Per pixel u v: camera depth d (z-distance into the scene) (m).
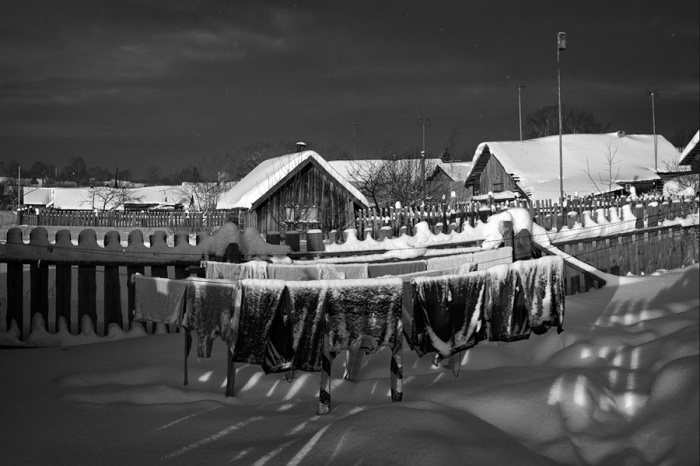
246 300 5.59
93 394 6.15
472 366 7.33
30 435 5.15
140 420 5.45
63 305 8.70
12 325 8.43
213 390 6.46
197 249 9.27
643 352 7.13
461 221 17.23
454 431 4.99
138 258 8.95
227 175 55.31
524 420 5.69
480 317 6.38
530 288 6.82
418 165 42.34
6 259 8.42
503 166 46.69
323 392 5.56
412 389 6.34
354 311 5.52
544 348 7.86
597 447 5.38
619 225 13.23
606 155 49.62
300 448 4.71
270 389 6.48
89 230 8.83
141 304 6.73
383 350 7.87
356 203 28.84
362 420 5.04
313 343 5.48
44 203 68.75
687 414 5.37
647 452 5.28
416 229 11.01
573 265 11.49
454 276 6.16
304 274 7.52
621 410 6.05
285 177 27.02
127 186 77.44
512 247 11.02
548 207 19.45
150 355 7.64
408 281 5.81
